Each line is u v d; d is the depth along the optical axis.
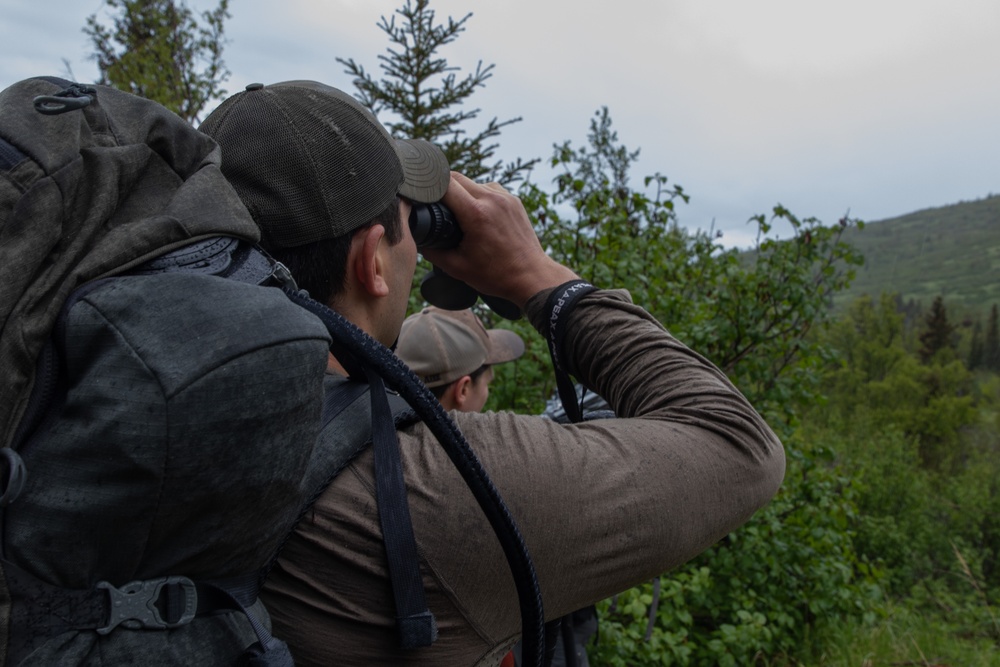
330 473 0.80
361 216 0.90
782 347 4.61
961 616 7.81
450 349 2.34
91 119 0.77
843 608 5.06
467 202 1.05
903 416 40.62
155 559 0.65
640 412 0.95
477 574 0.79
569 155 4.46
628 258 4.22
